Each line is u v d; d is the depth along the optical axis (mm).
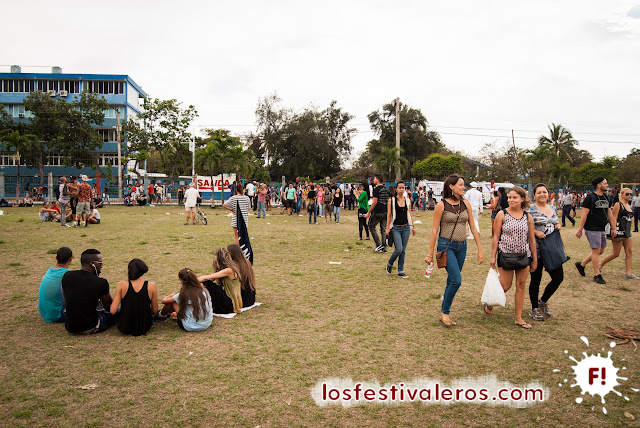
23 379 3812
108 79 50781
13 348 4508
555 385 3826
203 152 31734
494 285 5414
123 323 4934
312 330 5168
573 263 9742
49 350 4469
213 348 4586
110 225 16516
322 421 3217
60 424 3117
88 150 46938
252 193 26016
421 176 43906
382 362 4270
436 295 6766
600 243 7691
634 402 3547
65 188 15469
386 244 10969
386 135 53875
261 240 13047
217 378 3877
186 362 4211
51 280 5195
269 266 9102
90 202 16125
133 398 3502
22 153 41875
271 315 5750
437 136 57406
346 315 5770
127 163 46781
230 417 3240
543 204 5672
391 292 6996
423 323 5457
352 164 56562
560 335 5043
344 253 10828
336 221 19625
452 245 5355
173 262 9062
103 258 9344
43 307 5207
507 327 5332
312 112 52406
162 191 33531
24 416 3209
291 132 51500
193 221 17750
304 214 26047
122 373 3957
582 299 6637
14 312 5672
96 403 3416
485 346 4703
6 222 16484
